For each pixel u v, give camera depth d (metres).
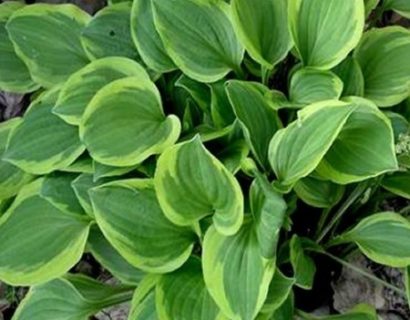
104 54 1.07
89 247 1.04
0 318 1.18
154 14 0.99
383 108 1.07
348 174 0.96
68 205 1.00
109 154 0.96
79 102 1.01
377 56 1.06
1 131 1.10
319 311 1.13
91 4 1.33
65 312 1.01
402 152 0.97
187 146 0.90
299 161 0.93
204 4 1.01
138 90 1.00
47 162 1.01
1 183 1.06
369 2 1.09
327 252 1.07
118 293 1.04
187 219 0.93
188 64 1.00
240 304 0.90
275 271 0.96
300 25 0.99
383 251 0.99
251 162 0.93
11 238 1.00
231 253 0.92
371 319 0.99
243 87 0.98
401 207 1.17
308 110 0.91
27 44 1.08
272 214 0.87
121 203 0.95
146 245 0.95
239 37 0.98
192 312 0.93
